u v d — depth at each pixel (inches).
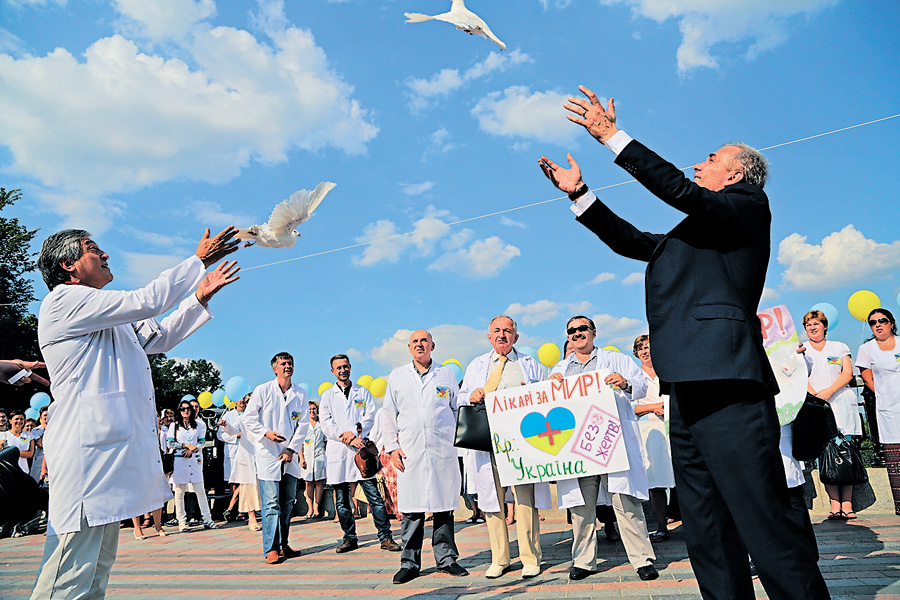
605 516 266.5
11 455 123.7
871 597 154.3
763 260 104.5
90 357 120.6
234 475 403.5
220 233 131.5
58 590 112.3
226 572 257.3
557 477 205.9
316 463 429.7
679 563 214.4
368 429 309.3
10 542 398.9
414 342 241.3
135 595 221.6
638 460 206.2
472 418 219.6
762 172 112.5
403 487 227.0
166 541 365.7
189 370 2341.3
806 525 156.2
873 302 309.7
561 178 124.5
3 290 1162.6
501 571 216.2
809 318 287.6
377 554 276.1
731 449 98.4
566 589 191.0
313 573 244.1
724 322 99.9
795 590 94.3
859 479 254.2
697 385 102.3
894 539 219.0
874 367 267.9
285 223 131.0
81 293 120.3
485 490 219.9
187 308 132.7
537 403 213.3
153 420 130.7
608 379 204.1
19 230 1206.3
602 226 122.6
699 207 98.3
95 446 117.2
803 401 193.9
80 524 113.6
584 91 107.1
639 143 101.8
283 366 291.7
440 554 226.4
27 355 1150.3
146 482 123.5
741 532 98.2
